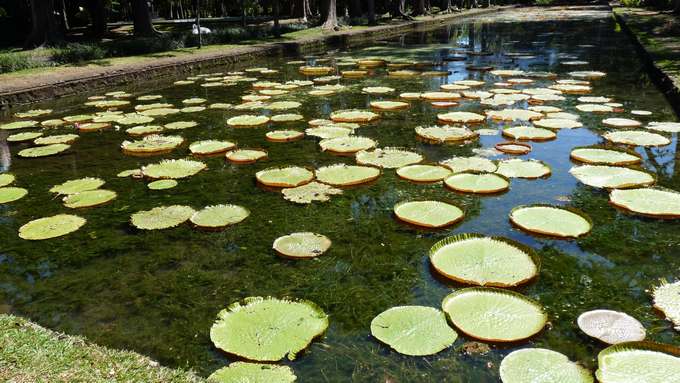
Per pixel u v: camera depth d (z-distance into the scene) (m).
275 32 18.19
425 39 19.56
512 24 25.83
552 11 37.91
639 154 5.20
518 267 3.03
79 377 2.10
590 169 4.69
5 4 22.19
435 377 2.24
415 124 6.63
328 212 4.08
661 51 11.13
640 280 2.99
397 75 10.82
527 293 2.88
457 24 27.06
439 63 12.57
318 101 8.31
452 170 4.79
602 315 2.63
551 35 19.34
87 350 2.35
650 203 3.94
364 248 3.48
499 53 14.30
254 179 4.86
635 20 20.41
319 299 2.90
